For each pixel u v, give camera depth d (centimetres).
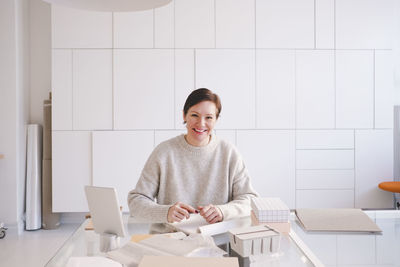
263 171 359
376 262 94
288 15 357
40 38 390
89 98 352
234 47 355
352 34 360
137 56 353
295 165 360
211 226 123
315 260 96
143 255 97
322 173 362
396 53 386
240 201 155
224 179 171
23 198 371
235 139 357
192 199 171
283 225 120
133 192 168
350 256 99
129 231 122
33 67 390
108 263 90
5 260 278
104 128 354
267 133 358
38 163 369
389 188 337
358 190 363
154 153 171
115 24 351
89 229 126
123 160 354
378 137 363
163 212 141
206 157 169
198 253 98
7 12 352
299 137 360
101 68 352
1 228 339
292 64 358
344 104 361
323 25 358
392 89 363
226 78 356
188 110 162
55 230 364
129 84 353
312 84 360
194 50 354
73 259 92
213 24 354
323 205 362
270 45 357
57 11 348
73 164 354
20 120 364
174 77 355
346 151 362
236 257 95
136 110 354
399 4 385
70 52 350
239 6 354
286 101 359
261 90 357
